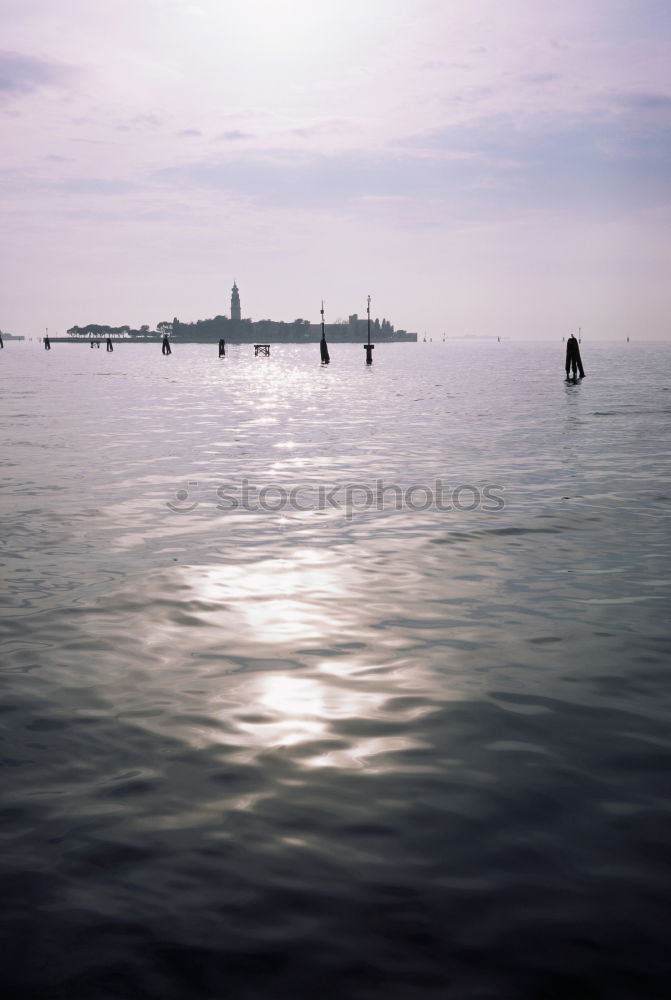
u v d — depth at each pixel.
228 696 7.43
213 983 3.97
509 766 6.11
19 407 42.22
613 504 16.47
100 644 8.79
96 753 6.33
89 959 4.13
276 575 11.49
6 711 7.11
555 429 30.67
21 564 12.04
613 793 5.71
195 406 43.28
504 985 3.95
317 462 22.73
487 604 10.15
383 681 7.78
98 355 189.75
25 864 4.90
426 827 5.28
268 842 5.12
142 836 5.19
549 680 7.78
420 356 183.25
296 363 129.50
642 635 8.99
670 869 4.81
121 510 16.05
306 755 6.30
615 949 4.17
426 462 22.66
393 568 11.86
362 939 4.25
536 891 4.62
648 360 130.00
